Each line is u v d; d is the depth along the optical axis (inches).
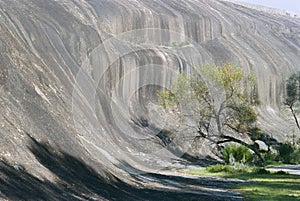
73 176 588.1
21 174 490.9
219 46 2640.3
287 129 2235.5
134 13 2287.2
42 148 607.8
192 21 2645.2
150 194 675.4
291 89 2117.4
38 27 1167.0
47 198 463.5
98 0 2177.7
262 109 2456.9
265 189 839.7
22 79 753.0
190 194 730.2
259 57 2770.7
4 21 946.7
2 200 408.5
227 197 725.9
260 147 1803.6
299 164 1624.0
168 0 2726.4
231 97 1439.5
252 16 3334.2
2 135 539.5
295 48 3166.8
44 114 726.5
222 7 3171.8
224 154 1381.6
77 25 1534.2
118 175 765.9
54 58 1113.4
